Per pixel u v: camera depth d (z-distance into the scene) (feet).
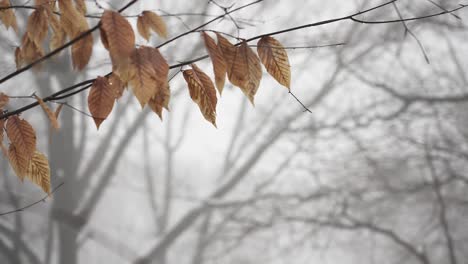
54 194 44.73
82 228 44.01
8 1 7.18
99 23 4.90
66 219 42.52
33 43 7.18
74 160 47.19
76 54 6.60
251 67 5.58
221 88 5.42
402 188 45.78
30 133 6.28
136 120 46.96
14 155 6.26
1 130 6.26
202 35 5.45
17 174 6.27
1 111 6.38
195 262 55.06
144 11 5.76
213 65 5.38
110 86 5.79
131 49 4.80
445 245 48.34
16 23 7.30
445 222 45.09
